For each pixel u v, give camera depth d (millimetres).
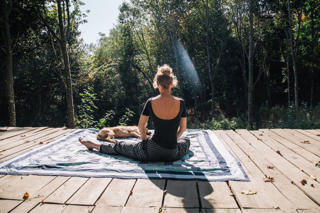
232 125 11969
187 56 24766
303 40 21078
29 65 17750
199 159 3322
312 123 9008
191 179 2684
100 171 2918
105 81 22328
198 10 22312
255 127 14016
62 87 18312
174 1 19922
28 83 18578
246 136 4762
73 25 15031
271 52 22391
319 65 21016
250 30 13648
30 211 2082
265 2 16375
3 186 2574
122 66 26016
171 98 2947
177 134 3322
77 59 18719
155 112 2955
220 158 3326
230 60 22922
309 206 2098
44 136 5047
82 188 2496
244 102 24797
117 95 22922
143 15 22766
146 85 27531
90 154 3646
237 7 16094
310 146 3963
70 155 3584
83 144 3891
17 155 3734
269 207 2080
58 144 4242
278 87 27406
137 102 24984
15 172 2904
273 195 2303
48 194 2379
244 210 2041
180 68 24984
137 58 27078
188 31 23797
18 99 18500
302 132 5004
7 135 5117
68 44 17156
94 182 2643
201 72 24703
